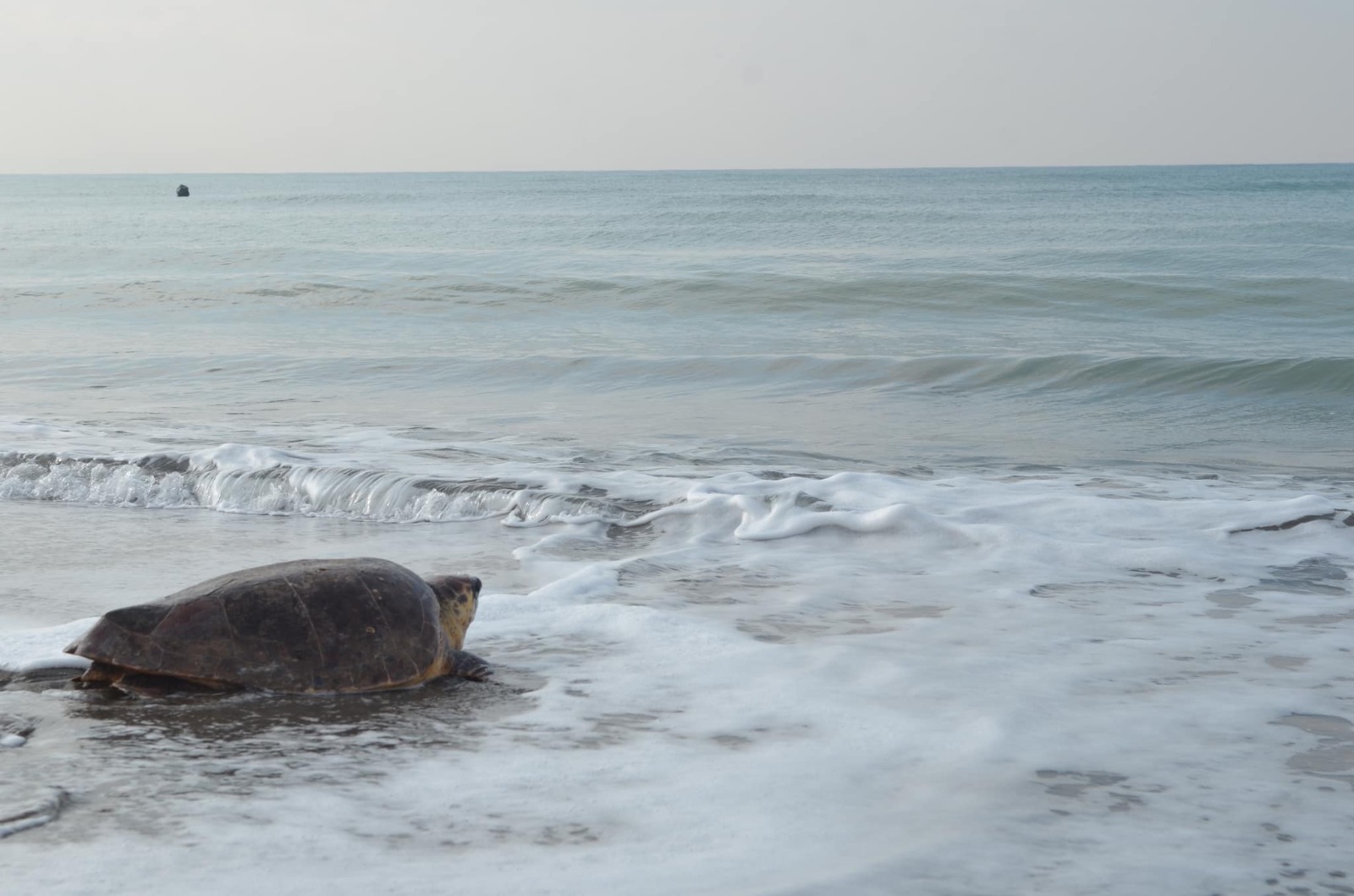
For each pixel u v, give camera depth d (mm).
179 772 3650
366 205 89875
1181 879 2891
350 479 8820
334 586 4559
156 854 3031
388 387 14492
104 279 28656
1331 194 86625
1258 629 5438
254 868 2939
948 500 8133
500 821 3268
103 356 16688
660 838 3139
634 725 4125
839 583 6387
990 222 51938
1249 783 3551
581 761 3762
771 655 4969
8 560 7027
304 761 3754
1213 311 20766
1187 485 8875
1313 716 4188
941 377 14562
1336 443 10828
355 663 4426
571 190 124625
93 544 7508
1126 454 10234
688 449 10367
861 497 8125
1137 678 4664
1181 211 60500
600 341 18281
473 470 9297
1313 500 7715
